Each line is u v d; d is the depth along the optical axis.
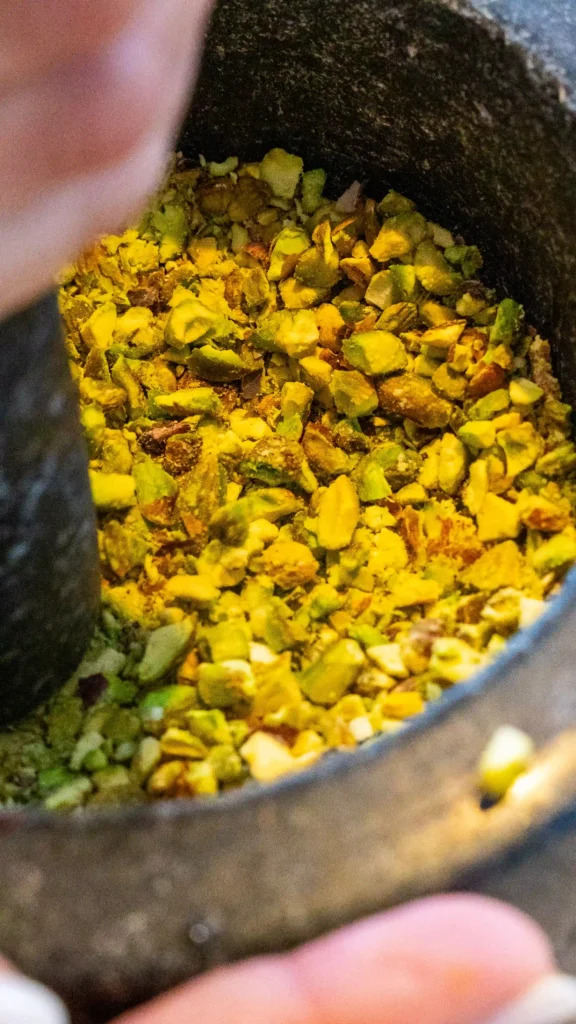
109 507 0.29
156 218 0.33
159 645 0.27
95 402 0.30
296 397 0.30
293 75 0.31
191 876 0.20
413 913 0.20
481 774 0.21
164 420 0.30
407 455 0.29
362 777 0.21
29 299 0.21
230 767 0.25
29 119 0.18
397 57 0.29
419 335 0.31
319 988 0.20
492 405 0.29
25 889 0.20
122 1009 0.20
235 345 0.31
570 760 0.21
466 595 0.27
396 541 0.28
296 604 0.28
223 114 0.32
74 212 0.20
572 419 0.29
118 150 0.20
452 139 0.29
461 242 0.31
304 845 0.20
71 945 0.20
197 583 0.28
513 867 0.21
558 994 0.20
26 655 0.25
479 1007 0.20
